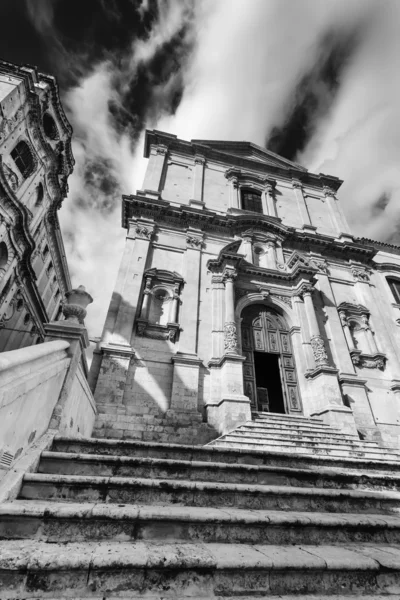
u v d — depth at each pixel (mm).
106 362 10492
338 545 3166
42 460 3893
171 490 3635
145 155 19453
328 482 4875
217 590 2293
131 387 10461
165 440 9312
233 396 10172
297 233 16844
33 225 21281
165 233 14906
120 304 11992
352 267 16969
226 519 3043
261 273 14484
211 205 17344
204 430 9703
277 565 2432
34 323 24141
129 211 15023
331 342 13727
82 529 2789
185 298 12891
